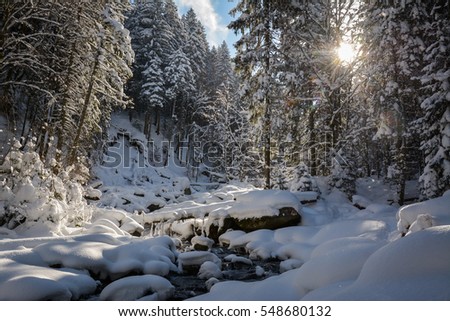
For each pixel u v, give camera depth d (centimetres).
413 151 2122
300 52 1912
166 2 5391
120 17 2167
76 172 1862
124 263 673
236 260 895
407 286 317
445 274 315
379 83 1670
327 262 466
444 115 1295
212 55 6200
